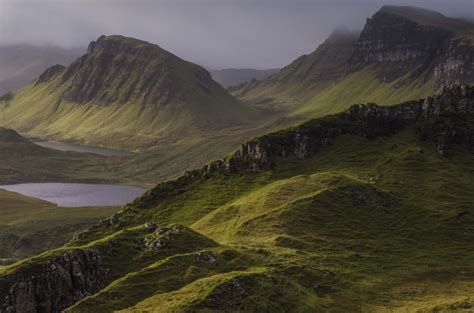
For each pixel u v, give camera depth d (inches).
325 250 5871.1
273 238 6033.5
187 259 4722.0
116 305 3988.7
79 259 4766.2
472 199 7721.5
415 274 5462.6
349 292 4756.4
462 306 4306.1
